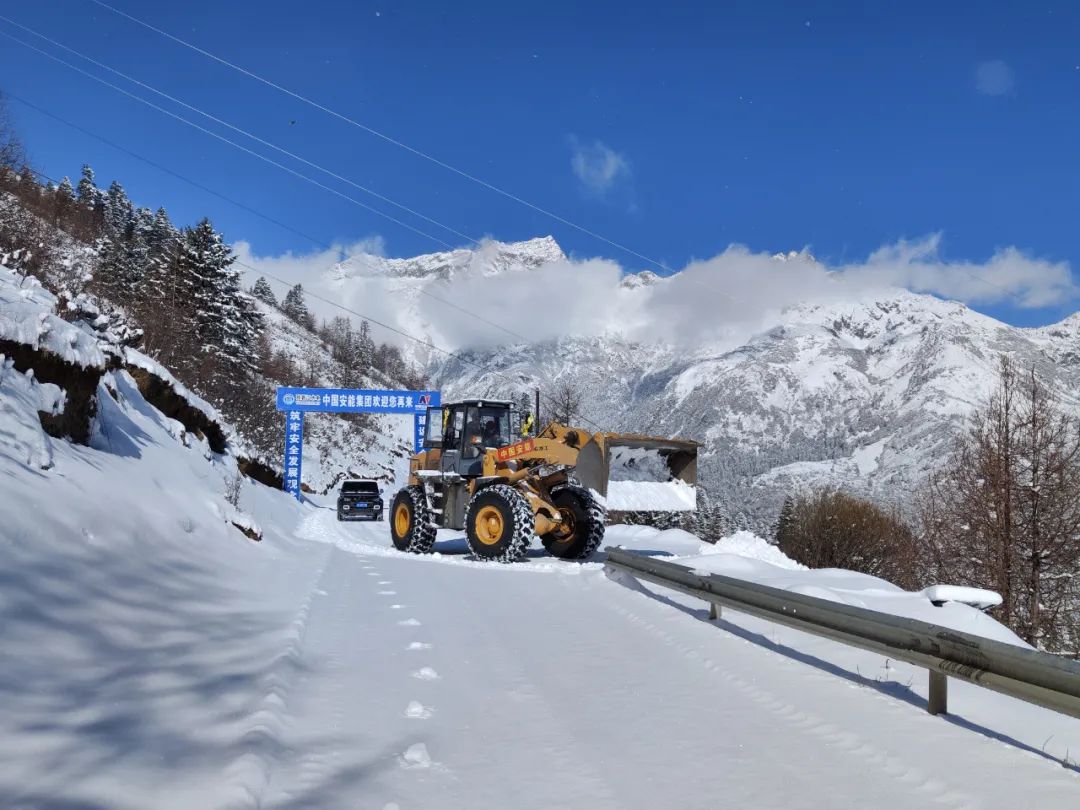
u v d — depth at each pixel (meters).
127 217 101.81
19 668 3.57
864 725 4.17
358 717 4.11
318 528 21.52
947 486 21.55
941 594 7.91
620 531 19.64
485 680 5.02
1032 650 3.71
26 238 22.27
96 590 5.11
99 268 40.66
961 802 3.19
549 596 8.70
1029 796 3.23
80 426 9.03
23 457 6.61
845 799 3.22
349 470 61.62
